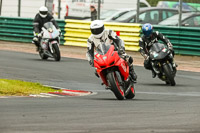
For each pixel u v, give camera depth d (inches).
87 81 1776.6
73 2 3174.2
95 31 1285.7
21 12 3405.5
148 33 1739.7
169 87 1680.6
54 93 1448.1
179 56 2615.7
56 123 847.1
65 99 1280.8
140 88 1643.7
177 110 1055.6
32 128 792.3
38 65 2186.3
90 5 3122.5
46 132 759.1
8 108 1034.7
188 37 2603.3
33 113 964.6
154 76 1792.6
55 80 1755.7
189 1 3034.0
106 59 1262.3
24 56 2561.5
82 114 968.3
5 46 3058.6
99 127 812.6
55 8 3223.4
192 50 2596.0
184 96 1429.6
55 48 2379.4
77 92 1501.0
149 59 1759.4
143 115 966.4
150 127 820.0
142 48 1756.9
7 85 1461.6
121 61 1279.5
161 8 2962.6
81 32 3024.1
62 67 2149.4
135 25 2792.8
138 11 2851.9
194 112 1021.2
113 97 1380.4
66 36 3088.1
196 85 1742.1
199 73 2100.1
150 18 2965.1
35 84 1569.9
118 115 961.5
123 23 2839.6
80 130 781.3
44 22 2465.6
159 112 1016.9
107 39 1316.4
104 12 3115.2
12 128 788.6
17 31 3265.3
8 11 3430.1
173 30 2650.1
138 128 808.3
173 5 3245.6
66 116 933.8
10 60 2336.4
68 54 2736.2
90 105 1138.7
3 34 3331.7
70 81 1750.7
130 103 1205.7
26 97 1309.1
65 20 3085.6
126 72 1293.1
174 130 791.7
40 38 2432.3
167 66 1707.7
